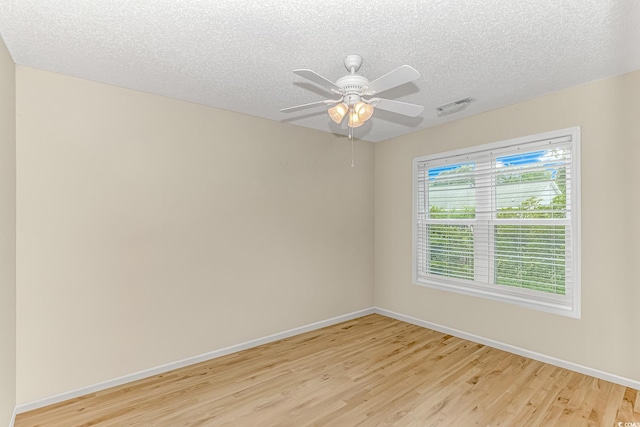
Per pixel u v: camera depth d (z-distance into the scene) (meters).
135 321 2.64
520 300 3.06
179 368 2.84
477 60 2.23
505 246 3.23
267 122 3.45
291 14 1.71
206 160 3.03
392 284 4.27
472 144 3.40
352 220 4.23
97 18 1.74
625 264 2.44
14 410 2.11
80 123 2.43
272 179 3.48
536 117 2.92
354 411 2.20
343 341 3.45
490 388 2.46
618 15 1.72
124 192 2.60
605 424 2.01
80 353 2.41
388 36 1.93
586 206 2.63
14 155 2.13
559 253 2.85
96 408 2.24
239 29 1.85
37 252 2.25
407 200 4.09
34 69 2.27
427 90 2.74
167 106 2.82
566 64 2.29
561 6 1.65
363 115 1.94
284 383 2.57
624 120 2.45
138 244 2.66
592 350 2.60
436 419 2.10
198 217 2.97
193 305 2.94
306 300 3.75
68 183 2.37
